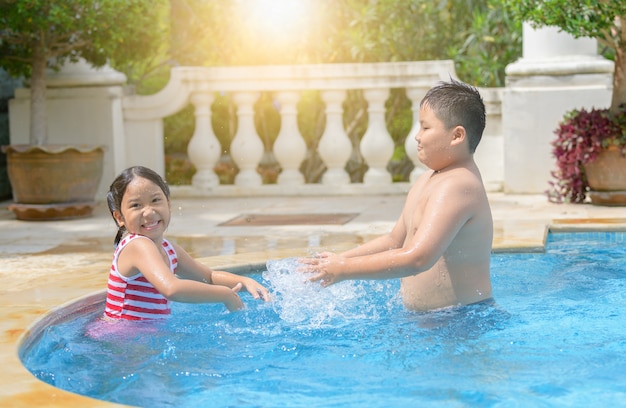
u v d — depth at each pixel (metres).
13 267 5.72
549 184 8.76
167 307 3.81
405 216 3.84
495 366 2.88
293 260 4.70
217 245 6.41
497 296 3.99
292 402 2.57
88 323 3.69
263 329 3.43
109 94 10.01
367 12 11.45
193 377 2.85
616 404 2.47
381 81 9.79
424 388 2.66
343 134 10.11
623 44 7.95
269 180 13.28
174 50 12.71
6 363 2.85
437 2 12.16
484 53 11.46
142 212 3.76
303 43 11.97
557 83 9.24
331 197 9.80
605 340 3.18
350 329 3.38
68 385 2.81
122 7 8.55
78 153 8.33
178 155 14.52
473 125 3.58
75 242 6.87
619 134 7.93
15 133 10.16
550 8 7.67
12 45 9.45
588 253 5.41
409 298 3.68
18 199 8.50
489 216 3.59
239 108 10.17
